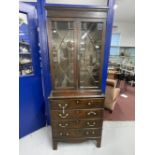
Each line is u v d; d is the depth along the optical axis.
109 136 2.02
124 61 5.86
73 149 1.75
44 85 1.97
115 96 2.71
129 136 2.03
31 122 2.01
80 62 1.66
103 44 1.54
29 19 1.70
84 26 1.57
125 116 2.62
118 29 5.72
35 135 2.00
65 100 1.51
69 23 1.52
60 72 1.68
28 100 1.90
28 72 1.84
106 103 2.79
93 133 1.69
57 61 1.65
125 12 4.06
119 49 5.89
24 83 1.80
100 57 1.61
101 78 1.68
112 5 1.59
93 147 1.79
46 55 1.80
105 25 1.48
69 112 1.56
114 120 2.47
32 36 1.77
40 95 2.06
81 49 1.63
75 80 1.67
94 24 1.57
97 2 2.53
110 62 5.75
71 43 1.57
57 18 1.43
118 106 3.10
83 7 1.39
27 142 1.85
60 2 2.49
